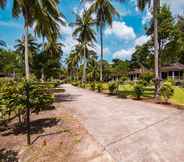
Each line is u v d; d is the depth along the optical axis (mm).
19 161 5422
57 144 5984
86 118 8586
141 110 9953
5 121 8484
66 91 25219
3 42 27938
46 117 9453
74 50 53844
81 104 12961
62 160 4984
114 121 7812
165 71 44562
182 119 7699
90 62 55688
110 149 5094
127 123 7398
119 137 5895
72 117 8992
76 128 7211
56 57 33344
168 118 7922
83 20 36625
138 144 5273
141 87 14922
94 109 10797
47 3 16922
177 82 34125
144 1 15617
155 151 4785
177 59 27250
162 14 20562
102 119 8266
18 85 6727
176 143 5211
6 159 5559
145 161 4324
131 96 16516
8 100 6547
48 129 7551
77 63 59688
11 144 6488
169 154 4590
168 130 6309
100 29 27109
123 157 4594
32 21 17984
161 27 21094
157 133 6055
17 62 57281
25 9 15992
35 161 5211
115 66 78125
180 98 15016
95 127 7082
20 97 6441
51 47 31172
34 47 41094
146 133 6098
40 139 6602
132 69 68875
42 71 31016
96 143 5562
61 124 8023
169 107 10758
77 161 4781
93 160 4691
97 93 21547
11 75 61062
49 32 19359
